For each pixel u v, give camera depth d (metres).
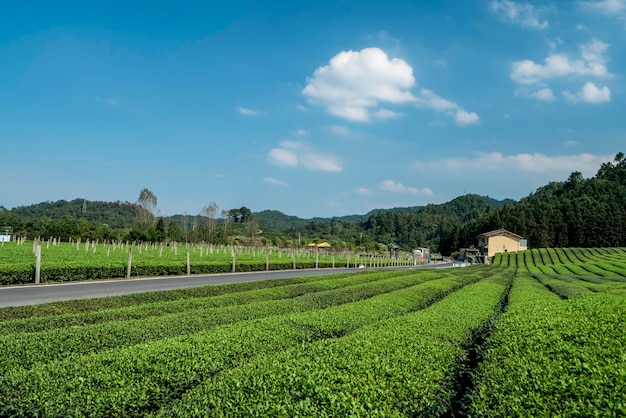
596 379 5.07
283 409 4.89
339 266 57.69
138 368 6.61
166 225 92.00
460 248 136.12
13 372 6.34
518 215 114.38
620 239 95.00
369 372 6.21
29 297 16.98
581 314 10.91
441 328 9.99
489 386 5.64
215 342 8.32
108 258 34.22
